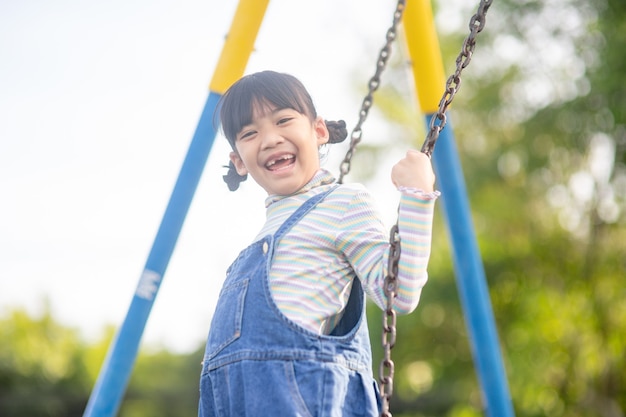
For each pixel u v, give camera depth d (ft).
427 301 38.50
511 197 37.91
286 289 6.33
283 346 6.11
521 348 37.04
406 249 6.14
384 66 9.43
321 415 5.94
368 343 6.40
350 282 6.52
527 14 36.78
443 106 6.70
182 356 82.07
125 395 80.94
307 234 6.51
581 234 38.09
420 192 6.20
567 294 37.37
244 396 6.11
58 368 77.61
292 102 6.81
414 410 55.21
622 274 36.70
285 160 6.75
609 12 35.04
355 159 41.37
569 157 36.65
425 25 12.08
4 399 74.69
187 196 10.93
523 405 37.22
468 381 40.65
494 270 38.19
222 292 6.59
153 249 10.89
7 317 78.64
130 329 10.84
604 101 34.96
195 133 10.93
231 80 10.95
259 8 10.96
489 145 38.83
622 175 35.78
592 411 37.17
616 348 36.76
